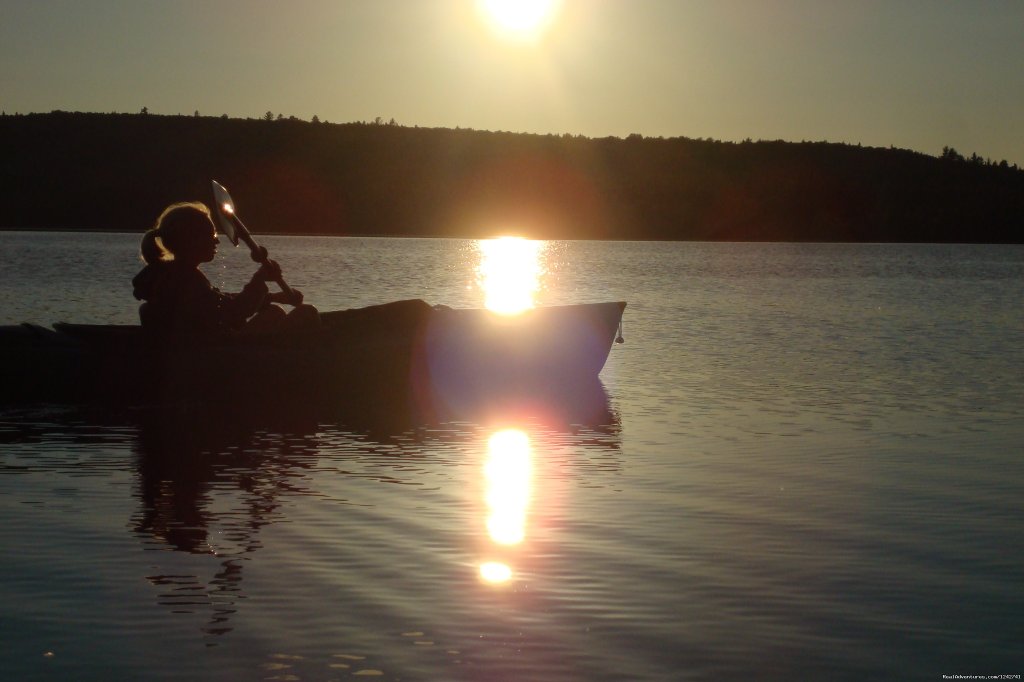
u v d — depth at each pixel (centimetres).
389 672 399
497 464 727
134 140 9775
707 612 457
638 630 439
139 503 618
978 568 514
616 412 938
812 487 665
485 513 599
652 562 518
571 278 3167
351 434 837
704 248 6488
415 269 3453
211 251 945
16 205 8606
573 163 10206
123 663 405
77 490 647
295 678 393
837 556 530
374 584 486
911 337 1552
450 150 10212
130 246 4384
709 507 616
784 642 428
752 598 472
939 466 726
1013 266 4275
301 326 967
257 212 8931
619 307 1118
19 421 877
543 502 625
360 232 8738
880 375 1159
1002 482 680
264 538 550
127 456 747
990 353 1362
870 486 669
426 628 438
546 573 501
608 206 9531
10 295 1972
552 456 755
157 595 471
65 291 2077
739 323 1747
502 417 916
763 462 736
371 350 991
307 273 3062
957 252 6128
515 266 3878
